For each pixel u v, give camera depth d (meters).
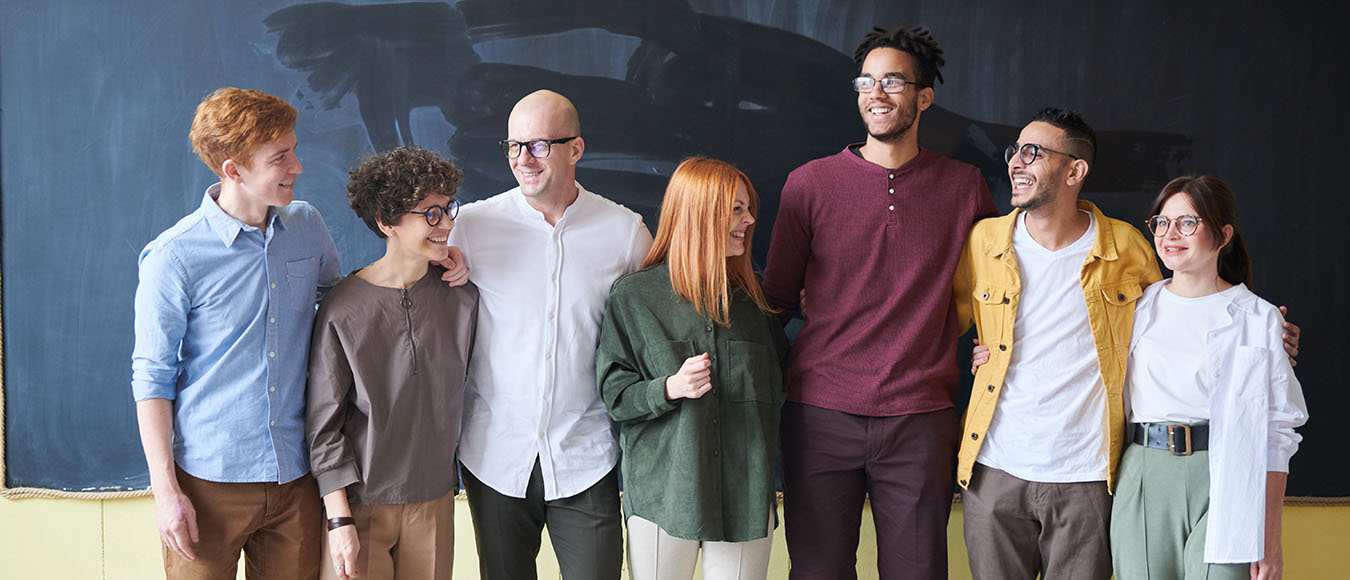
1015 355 2.01
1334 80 2.42
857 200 2.06
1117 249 2.01
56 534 2.52
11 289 2.47
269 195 1.75
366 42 2.44
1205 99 2.43
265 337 1.81
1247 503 1.78
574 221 1.99
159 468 1.73
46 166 2.45
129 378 2.48
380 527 1.84
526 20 2.44
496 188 2.46
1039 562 2.11
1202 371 1.86
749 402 1.93
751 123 2.45
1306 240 2.45
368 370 1.81
